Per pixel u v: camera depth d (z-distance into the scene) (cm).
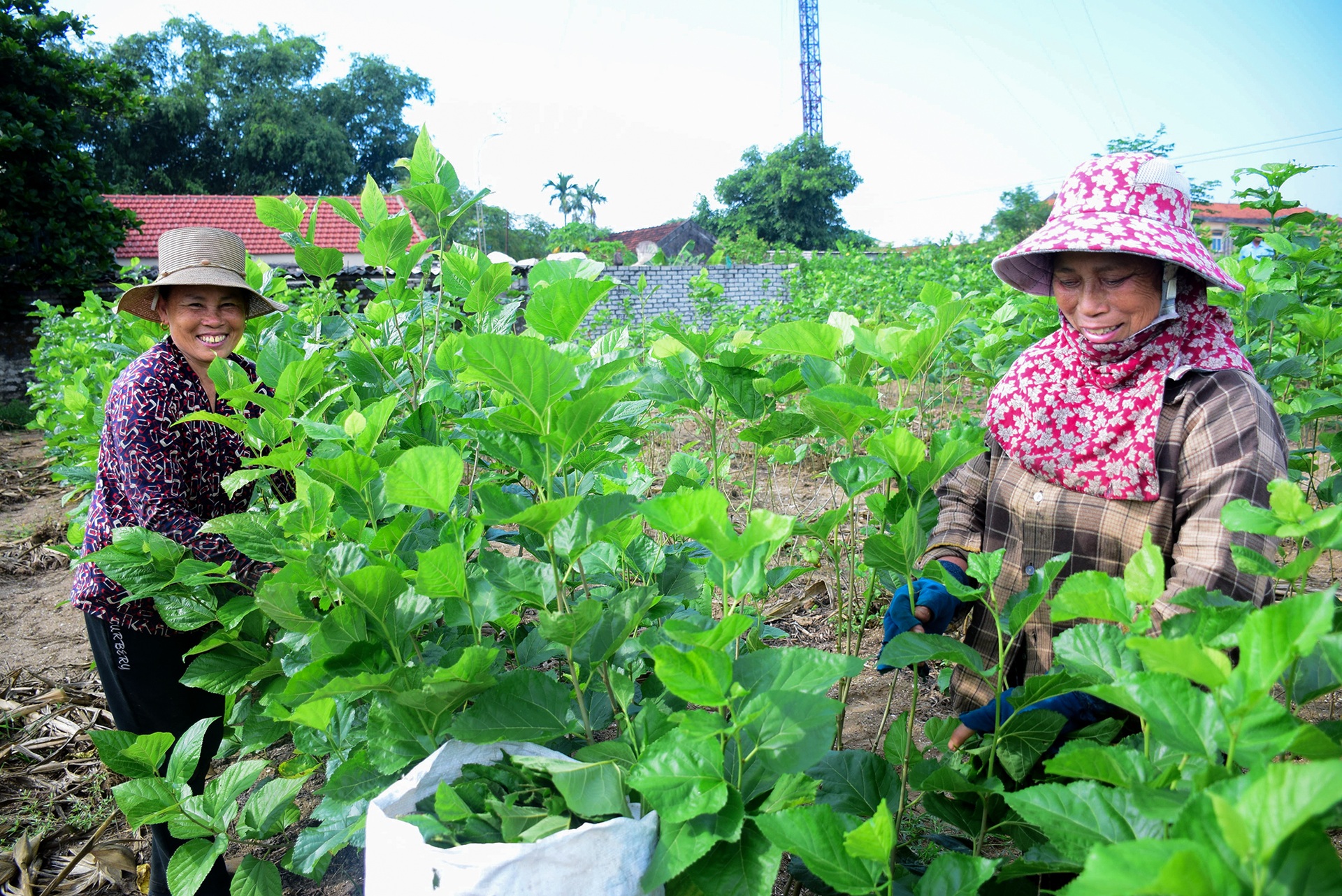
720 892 115
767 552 120
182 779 171
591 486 173
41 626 471
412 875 113
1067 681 141
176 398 231
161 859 237
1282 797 69
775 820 109
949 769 151
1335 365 315
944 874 119
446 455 133
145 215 2602
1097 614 120
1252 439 159
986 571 148
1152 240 162
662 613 172
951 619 188
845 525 426
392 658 155
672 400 230
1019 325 424
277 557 181
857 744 293
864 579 389
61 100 1642
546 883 109
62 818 299
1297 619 88
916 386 644
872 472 176
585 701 150
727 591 122
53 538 623
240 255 248
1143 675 102
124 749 168
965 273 1347
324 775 294
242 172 4269
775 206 4900
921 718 307
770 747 117
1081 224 170
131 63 4184
